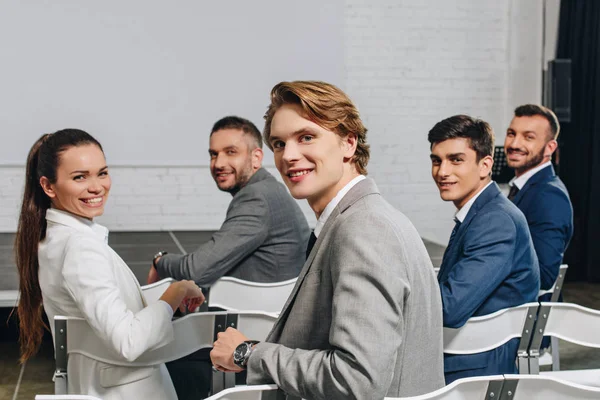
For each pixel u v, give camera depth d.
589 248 6.69
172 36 7.11
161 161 7.22
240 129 2.98
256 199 2.85
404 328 1.40
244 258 2.91
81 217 1.82
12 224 6.95
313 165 1.47
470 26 7.52
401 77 7.50
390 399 1.34
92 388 1.74
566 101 6.52
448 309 2.03
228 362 1.48
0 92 6.87
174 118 7.20
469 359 2.04
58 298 1.78
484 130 2.36
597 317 1.96
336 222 1.43
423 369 1.47
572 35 6.75
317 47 7.34
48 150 1.79
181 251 6.09
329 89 1.46
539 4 7.45
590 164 6.71
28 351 1.92
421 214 7.63
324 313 1.43
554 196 3.13
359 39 7.43
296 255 2.94
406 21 7.46
